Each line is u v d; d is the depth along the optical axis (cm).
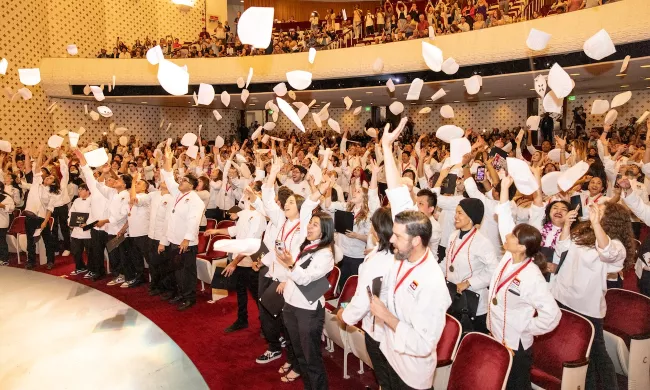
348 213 466
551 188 379
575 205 433
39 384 183
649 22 842
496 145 589
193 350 439
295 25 2128
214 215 788
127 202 616
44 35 1647
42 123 1630
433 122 2064
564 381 271
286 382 381
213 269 574
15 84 1560
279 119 2266
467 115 2000
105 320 240
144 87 1546
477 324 340
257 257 402
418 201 375
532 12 1164
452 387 276
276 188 664
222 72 1462
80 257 681
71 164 938
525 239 268
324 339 472
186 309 541
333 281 438
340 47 1418
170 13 2072
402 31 1287
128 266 631
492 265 327
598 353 306
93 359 203
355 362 423
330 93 1455
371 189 430
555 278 339
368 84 1307
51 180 696
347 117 2177
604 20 902
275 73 1414
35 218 704
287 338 386
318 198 354
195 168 848
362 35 1525
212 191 782
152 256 579
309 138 1900
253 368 405
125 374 193
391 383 247
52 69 1573
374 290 230
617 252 297
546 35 383
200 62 1476
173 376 194
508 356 254
